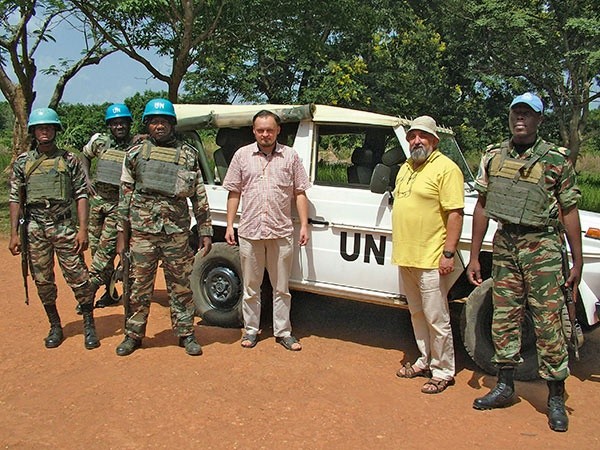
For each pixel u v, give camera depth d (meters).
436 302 4.43
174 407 4.07
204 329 5.70
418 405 4.24
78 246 5.09
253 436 3.74
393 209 4.55
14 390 4.36
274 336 5.43
